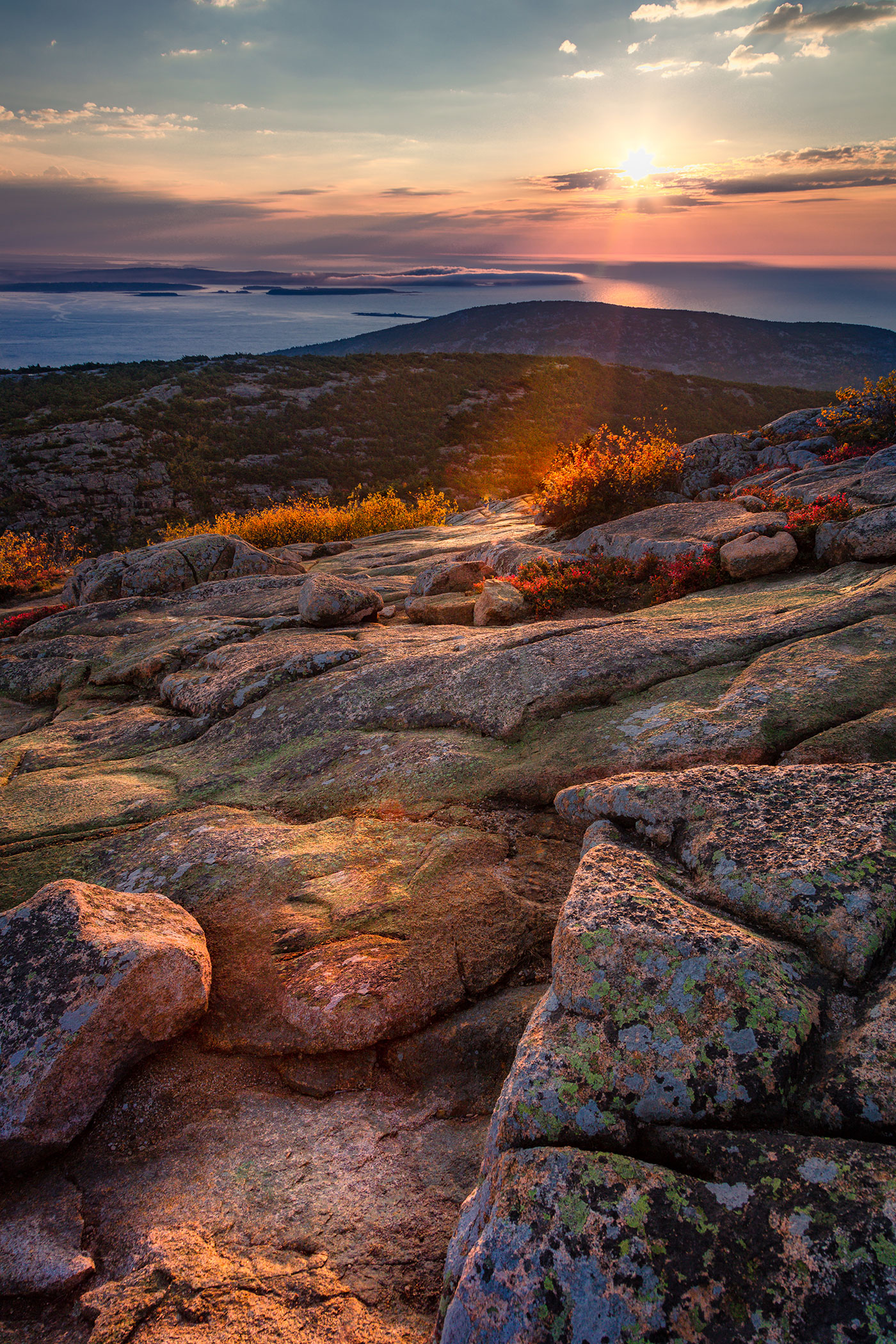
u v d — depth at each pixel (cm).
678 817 349
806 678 550
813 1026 237
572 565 1118
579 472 1902
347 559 2008
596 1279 181
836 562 918
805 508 1091
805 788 348
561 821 506
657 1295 176
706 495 1800
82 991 344
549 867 465
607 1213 192
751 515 1180
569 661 685
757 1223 186
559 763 539
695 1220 188
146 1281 253
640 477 1888
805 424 2255
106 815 623
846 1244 177
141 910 419
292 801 604
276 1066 360
